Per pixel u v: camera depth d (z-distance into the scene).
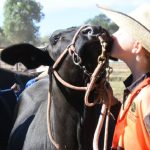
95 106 4.03
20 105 5.39
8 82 5.96
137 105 3.34
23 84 6.14
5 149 5.29
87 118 4.01
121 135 3.49
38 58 4.19
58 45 4.02
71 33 3.99
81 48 3.73
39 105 5.03
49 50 4.12
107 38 3.62
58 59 3.94
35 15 28.17
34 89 5.52
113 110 4.39
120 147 3.49
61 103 4.04
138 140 3.31
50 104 4.15
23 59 4.23
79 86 3.92
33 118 4.82
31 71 6.41
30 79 6.28
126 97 3.58
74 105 4.00
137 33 3.38
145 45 3.37
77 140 4.05
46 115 4.44
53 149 4.15
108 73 3.71
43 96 5.20
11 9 27.91
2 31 28.55
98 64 3.67
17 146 4.74
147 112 3.28
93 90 3.82
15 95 5.74
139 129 3.31
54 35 4.09
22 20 27.94
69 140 4.07
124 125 3.48
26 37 27.80
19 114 5.22
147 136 3.25
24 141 4.61
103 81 3.76
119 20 3.46
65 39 3.98
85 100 3.73
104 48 3.61
